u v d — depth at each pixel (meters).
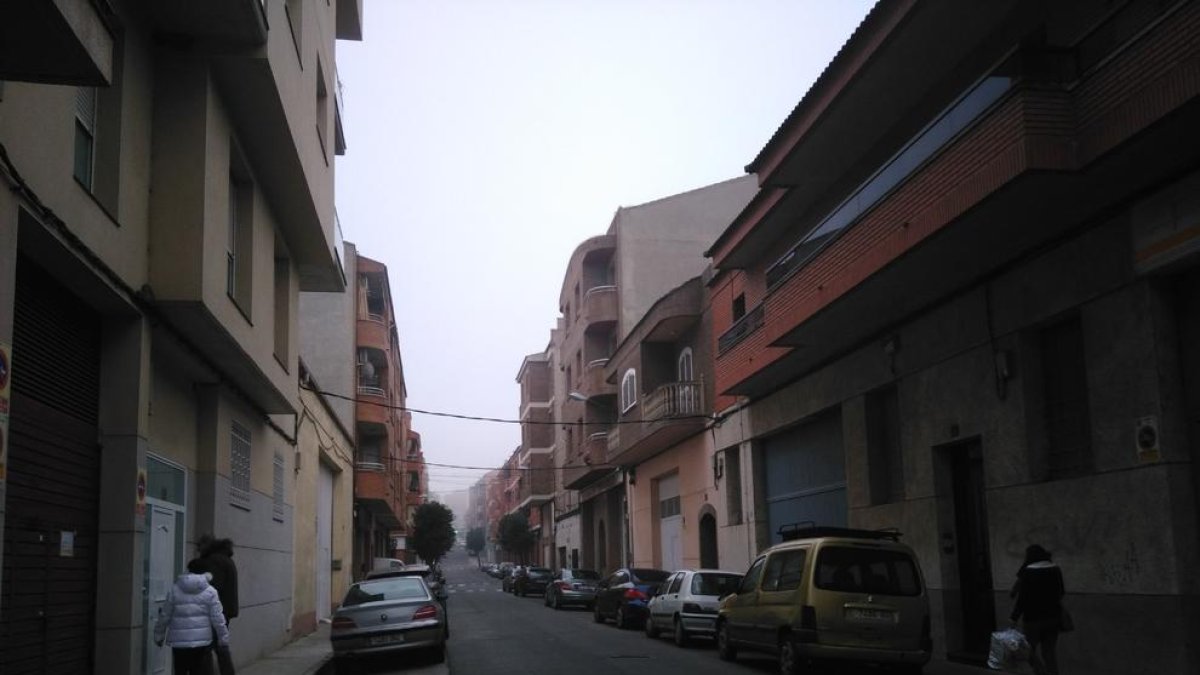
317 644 19.03
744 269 23.00
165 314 10.38
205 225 10.32
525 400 66.56
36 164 7.22
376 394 36.50
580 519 47.38
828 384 18.58
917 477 15.09
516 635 20.80
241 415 14.73
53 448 8.42
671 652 16.75
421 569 20.94
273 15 11.18
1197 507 10.00
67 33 5.57
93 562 9.22
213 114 10.77
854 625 11.73
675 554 29.36
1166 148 9.43
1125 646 10.51
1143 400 10.41
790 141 16.81
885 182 13.43
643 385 29.41
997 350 13.07
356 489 35.53
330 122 17.58
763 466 22.78
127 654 9.16
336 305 33.81
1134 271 10.49
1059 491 11.70
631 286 34.34
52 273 8.40
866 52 13.80
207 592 8.98
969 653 13.95
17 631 7.63
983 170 10.78
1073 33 11.31
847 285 14.27
